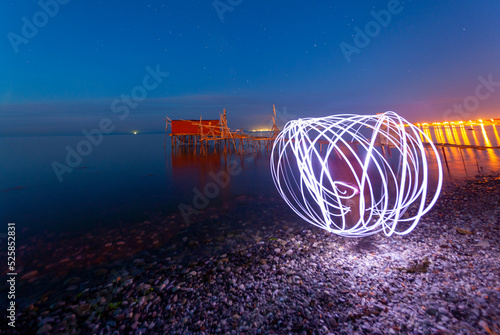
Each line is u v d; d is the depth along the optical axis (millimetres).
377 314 2877
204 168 20875
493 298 2885
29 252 6059
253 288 3738
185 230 6977
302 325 2852
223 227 6965
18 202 11320
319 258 4445
